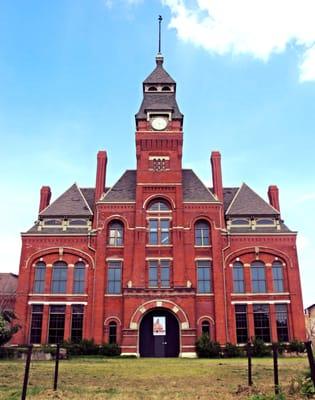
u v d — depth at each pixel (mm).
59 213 45781
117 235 43594
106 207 44031
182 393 12805
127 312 39094
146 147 45688
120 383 15477
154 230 43062
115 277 42062
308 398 11156
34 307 41750
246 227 44938
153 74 50875
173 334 39844
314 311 63781
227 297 41812
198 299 41219
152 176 44594
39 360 29938
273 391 12344
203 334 38625
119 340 39812
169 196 43938
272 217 45531
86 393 12750
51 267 42969
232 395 12305
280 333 41094
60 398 11812
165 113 47062
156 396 12211
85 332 40500
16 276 58719
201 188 46344
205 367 22922
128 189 46344
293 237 43938
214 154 47844
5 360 28750
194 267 42000
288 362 26922
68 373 19016
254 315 41562
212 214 43812
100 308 40531
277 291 42250
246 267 42938
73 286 42281
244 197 47750
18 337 40312
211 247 42844
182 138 46000
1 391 12938
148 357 38562
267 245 43594
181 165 45188
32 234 43781
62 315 41469
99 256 42281
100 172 47156
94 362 28203
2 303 49500
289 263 43000
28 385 14602
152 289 39719
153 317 40219
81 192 48719
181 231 42406
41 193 48156
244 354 37531
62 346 38094
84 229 44625
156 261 41812
